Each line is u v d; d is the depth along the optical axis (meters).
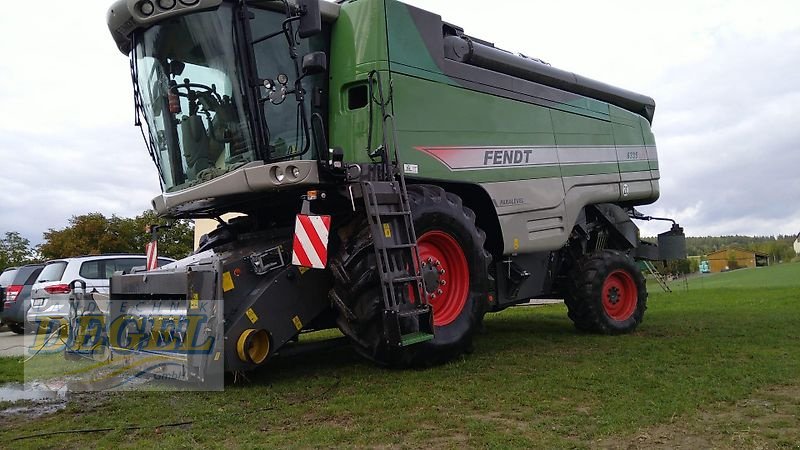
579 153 8.09
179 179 5.87
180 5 5.20
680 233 9.89
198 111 5.57
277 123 5.52
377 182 5.20
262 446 3.47
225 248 6.14
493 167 6.73
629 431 3.66
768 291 16.27
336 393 4.69
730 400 4.35
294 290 5.23
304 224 5.03
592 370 5.39
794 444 3.41
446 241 5.86
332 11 5.96
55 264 12.25
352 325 5.19
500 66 7.23
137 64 5.76
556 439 3.53
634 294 8.23
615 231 8.98
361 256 5.09
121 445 3.61
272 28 5.63
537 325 9.13
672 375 5.14
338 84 5.91
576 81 8.43
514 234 6.94
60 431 3.94
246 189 5.24
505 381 4.98
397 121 5.79
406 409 4.22
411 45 6.05
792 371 5.24
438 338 5.58
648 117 10.20
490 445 3.42
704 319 9.12
